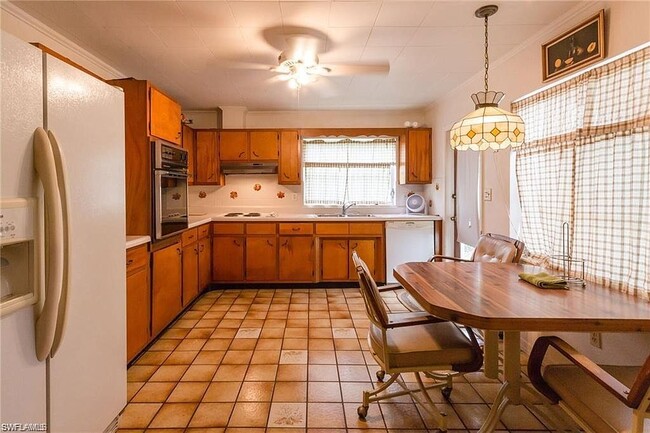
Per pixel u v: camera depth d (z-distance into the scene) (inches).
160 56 118.2
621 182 73.5
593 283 74.5
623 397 43.4
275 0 84.5
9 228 41.1
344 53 115.9
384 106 188.5
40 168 45.3
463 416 75.2
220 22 95.3
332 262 176.4
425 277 79.3
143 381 87.8
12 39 42.0
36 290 45.6
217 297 160.6
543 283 70.4
